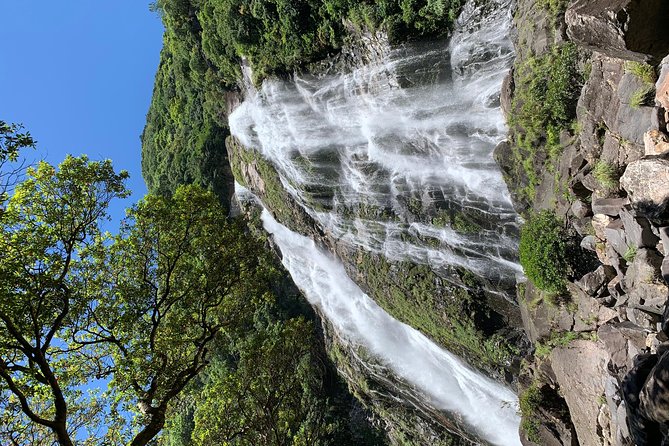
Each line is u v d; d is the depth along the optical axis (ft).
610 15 21.57
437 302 65.77
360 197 79.00
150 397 40.09
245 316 53.62
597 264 33.63
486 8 58.65
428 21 65.41
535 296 41.86
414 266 69.26
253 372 59.88
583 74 34.76
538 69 39.47
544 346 40.11
